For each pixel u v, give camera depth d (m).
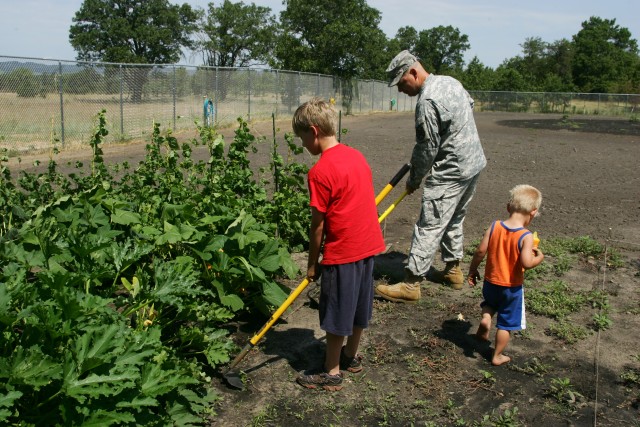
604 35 99.06
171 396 3.17
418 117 4.54
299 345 4.16
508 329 3.85
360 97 42.69
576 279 5.54
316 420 3.33
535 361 3.98
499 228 3.86
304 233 5.96
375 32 40.66
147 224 4.62
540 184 11.16
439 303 4.95
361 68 41.12
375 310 4.80
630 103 50.50
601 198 9.71
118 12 62.38
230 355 3.92
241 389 3.59
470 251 6.32
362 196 3.32
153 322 3.50
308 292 4.99
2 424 2.45
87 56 62.50
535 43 98.38
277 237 5.73
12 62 16.02
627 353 4.12
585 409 3.45
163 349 3.21
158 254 4.50
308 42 41.12
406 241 6.75
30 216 5.10
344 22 40.09
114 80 18.77
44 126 16.75
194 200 5.04
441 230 4.78
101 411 2.54
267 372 3.80
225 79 24.45
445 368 3.89
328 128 3.31
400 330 4.45
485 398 3.56
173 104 19.61
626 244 6.74
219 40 70.44
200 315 3.71
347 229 3.29
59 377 2.47
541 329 4.48
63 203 4.57
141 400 2.67
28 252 3.80
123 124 18.80
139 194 5.32
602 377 3.80
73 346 2.63
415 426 3.29
